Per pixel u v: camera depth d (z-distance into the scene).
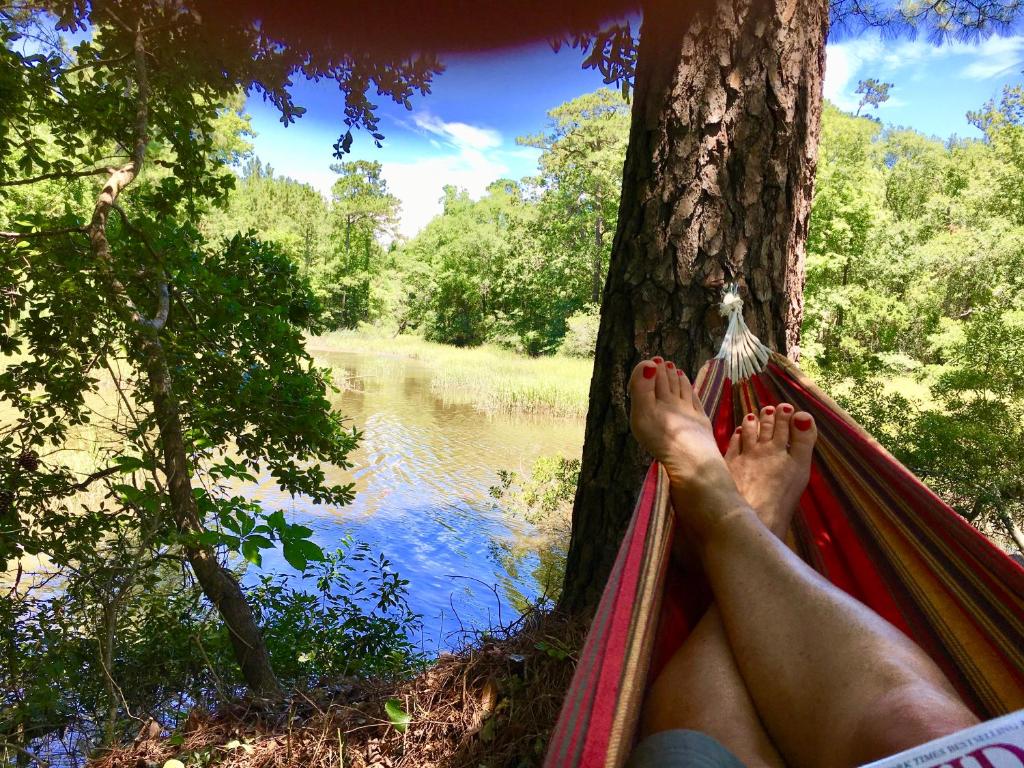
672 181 2.33
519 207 42.00
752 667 0.98
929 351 18.72
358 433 4.57
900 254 20.94
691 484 1.28
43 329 3.56
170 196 4.23
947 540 1.25
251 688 3.37
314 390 4.28
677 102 2.32
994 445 6.70
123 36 3.48
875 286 20.72
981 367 9.09
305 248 47.84
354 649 4.38
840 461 1.56
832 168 20.45
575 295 38.28
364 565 7.29
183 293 3.97
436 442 13.98
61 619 3.18
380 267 51.78
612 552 2.41
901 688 0.82
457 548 8.11
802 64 2.33
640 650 0.90
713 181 2.30
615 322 2.45
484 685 2.16
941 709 0.77
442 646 5.21
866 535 1.48
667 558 1.17
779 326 2.37
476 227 46.53
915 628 1.32
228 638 3.79
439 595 6.70
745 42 2.28
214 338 3.98
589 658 0.87
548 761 0.74
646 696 1.06
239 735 2.23
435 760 1.99
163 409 3.20
